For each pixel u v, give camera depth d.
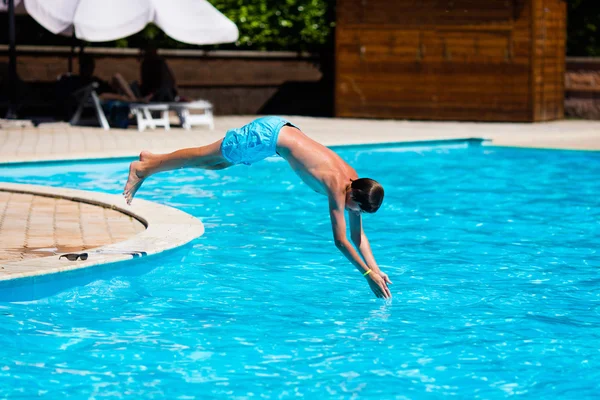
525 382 7.44
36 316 9.02
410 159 22.58
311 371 7.61
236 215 14.88
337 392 7.16
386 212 15.52
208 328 8.76
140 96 28.27
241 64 32.84
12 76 27.34
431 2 30.81
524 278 10.94
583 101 32.41
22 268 9.51
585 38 33.75
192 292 10.06
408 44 31.38
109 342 8.29
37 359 7.81
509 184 18.81
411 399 7.05
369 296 9.99
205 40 25.95
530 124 29.94
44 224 12.59
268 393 7.12
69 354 7.95
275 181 18.95
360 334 8.61
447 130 27.53
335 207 8.68
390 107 31.94
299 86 34.34
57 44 31.19
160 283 10.41
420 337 8.55
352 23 31.98
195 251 12.09
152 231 11.89
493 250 12.51
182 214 13.26
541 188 18.30
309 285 10.43
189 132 26.00
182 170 20.47
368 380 7.42
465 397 7.11
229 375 7.50
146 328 8.73
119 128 26.66
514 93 30.27
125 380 7.36
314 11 34.06
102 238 11.74
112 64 30.31
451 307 9.59
